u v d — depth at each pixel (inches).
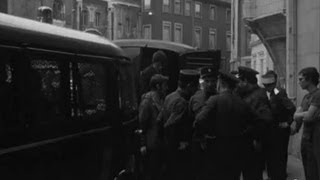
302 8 513.0
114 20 2490.2
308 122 288.4
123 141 322.0
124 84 328.8
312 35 488.4
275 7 911.0
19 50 208.1
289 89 532.1
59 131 237.6
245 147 273.9
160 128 312.0
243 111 270.1
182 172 310.5
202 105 294.2
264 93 332.5
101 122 286.4
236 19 1501.0
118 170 315.9
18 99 206.4
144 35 2728.8
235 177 271.6
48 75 229.8
